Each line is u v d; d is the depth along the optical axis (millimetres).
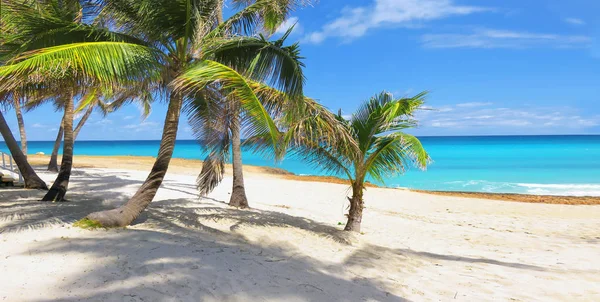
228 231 6332
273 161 6598
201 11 5926
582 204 14125
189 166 24781
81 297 3033
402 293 4277
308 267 4730
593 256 6801
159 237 4969
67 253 3959
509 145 76000
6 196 8453
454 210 12531
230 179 17422
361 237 7371
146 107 16234
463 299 4301
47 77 4684
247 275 3967
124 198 9539
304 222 8320
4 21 5137
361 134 7355
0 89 4398
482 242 7930
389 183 22016
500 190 19500
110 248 4230
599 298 4574
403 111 7094
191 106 6594
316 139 6816
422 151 6961
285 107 6504
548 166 30891
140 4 5520
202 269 3896
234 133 9734
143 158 32062
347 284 4293
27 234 4691
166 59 5801
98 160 26781
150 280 3479
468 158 40531
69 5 5777
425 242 7684
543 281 5188
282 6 6625
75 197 9156
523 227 9891
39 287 3131
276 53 5875
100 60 4758
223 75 5039
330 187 16516
